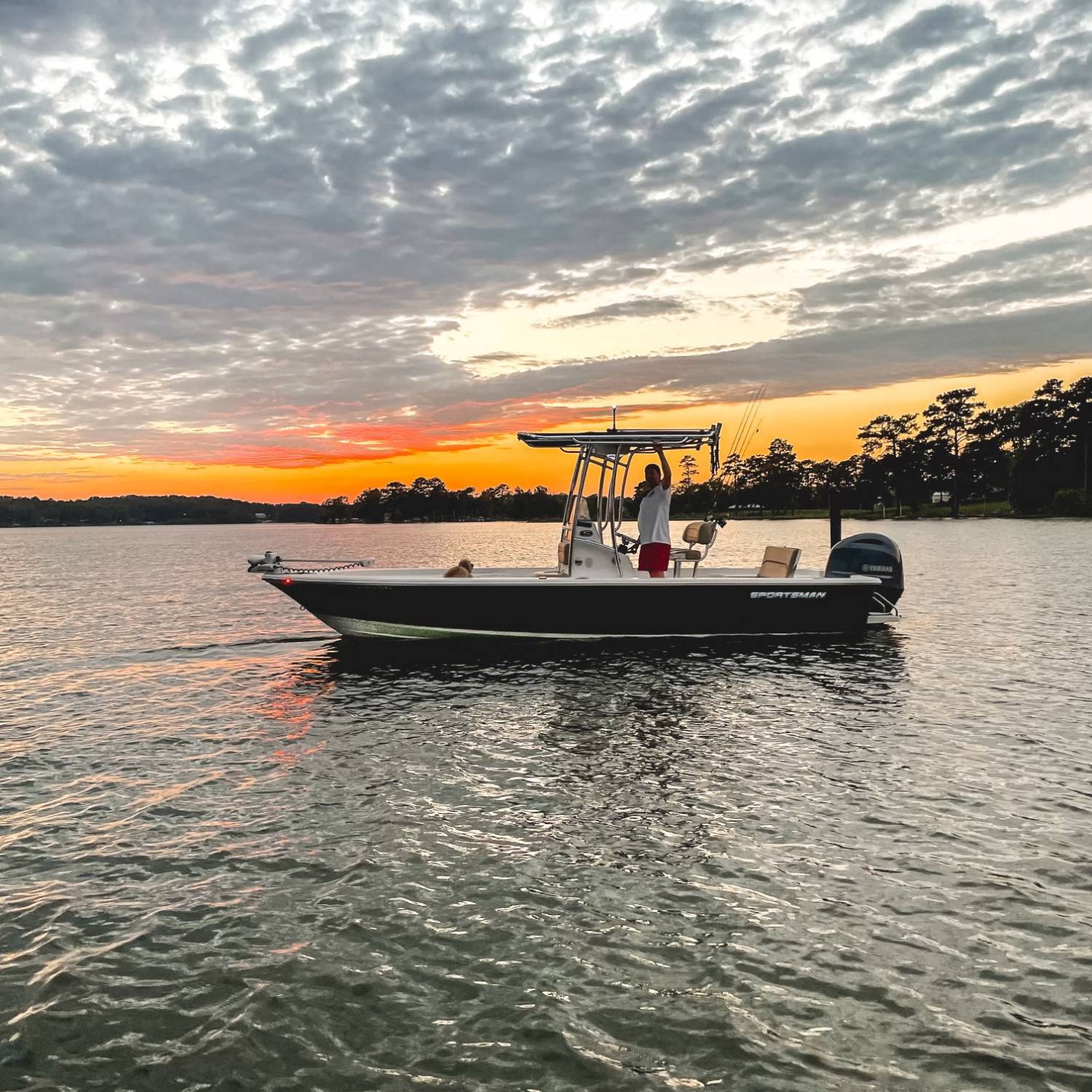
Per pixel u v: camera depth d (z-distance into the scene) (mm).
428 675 11070
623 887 4910
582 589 12594
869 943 4289
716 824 5836
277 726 8625
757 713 8922
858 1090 3248
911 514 127625
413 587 12469
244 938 4398
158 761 7457
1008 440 116000
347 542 78938
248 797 6500
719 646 12898
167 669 11922
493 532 120062
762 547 51844
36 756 7672
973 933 4371
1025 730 8141
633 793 6473
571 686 10305
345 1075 3357
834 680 10547
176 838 5719
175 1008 3805
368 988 3938
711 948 4254
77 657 13102
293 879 5074
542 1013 3734
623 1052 3479
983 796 6316
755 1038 3557
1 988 3969
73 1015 3756
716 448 12672
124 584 28578
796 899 4750
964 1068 3363
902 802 6211
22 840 5707
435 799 6387
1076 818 5871
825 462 154125
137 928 4508
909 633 14219
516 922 4520
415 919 4562
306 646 13719
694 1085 3281
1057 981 3947
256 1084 3307
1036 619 15922
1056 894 4777
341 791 6594
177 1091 3271
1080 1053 3438
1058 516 98438
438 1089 3268
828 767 7059
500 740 7961
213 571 35969
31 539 129125
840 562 14906
